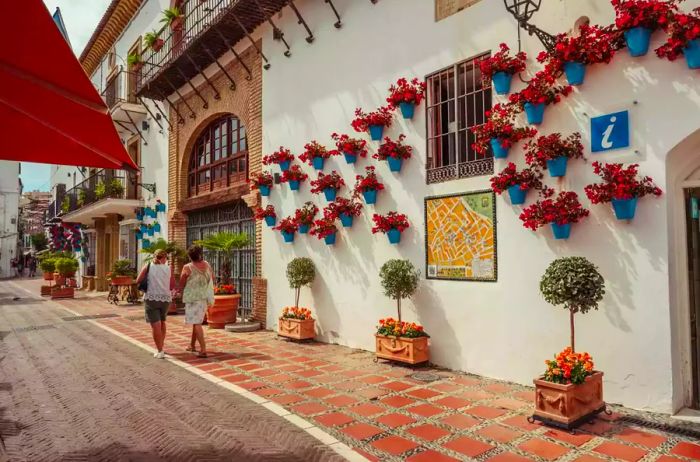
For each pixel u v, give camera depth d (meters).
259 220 10.16
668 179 4.59
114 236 20.28
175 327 10.51
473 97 6.33
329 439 4.12
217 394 5.46
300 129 8.93
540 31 5.08
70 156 4.21
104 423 4.64
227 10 9.35
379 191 7.31
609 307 4.85
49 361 7.35
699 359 4.75
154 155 15.23
